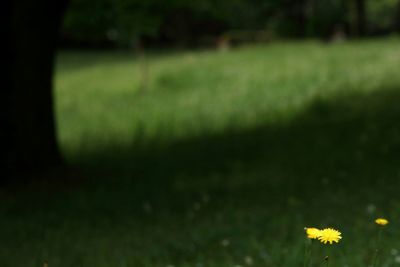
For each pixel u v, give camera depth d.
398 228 6.75
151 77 27.05
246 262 5.84
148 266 6.13
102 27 16.83
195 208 8.74
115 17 16.80
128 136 18.00
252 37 44.69
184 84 24.70
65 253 6.88
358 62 22.92
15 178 11.66
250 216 8.09
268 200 9.05
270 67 24.59
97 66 36.53
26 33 11.70
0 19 11.65
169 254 6.55
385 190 8.88
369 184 9.37
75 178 11.80
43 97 12.06
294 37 43.69
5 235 8.07
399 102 16.09
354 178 9.88
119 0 16.39
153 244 7.11
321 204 8.40
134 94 24.86
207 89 23.28
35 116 11.93
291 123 16.36
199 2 17.55
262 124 16.92
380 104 16.36
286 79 22.03
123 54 43.59
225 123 17.83
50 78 12.23
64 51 49.25
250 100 20.34
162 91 24.53
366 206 8.04
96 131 19.47
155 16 18.33
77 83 30.52
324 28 43.50
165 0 17.38
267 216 7.92
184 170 12.27
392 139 12.47
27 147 11.82
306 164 11.52
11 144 11.73
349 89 18.84
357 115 15.66
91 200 10.01
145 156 14.47
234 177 11.22
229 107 19.94
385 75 19.89
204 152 14.06
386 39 30.28
